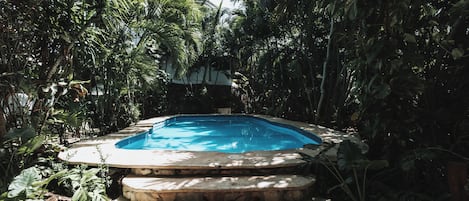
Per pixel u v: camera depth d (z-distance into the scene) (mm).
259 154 4195
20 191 2580
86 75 6301
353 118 3898
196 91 12984
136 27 7184
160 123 8742
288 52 10125
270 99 11492
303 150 4426
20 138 3541
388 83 3266
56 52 4461
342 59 8023
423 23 3387
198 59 12703
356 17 3350
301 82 9641
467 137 3160
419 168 3289
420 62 3193
